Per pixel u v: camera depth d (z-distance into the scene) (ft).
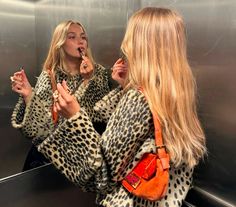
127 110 3.06
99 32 5.83
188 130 3.27
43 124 5.07
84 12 5.72
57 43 5.40
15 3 5.08
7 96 5.21
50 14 5.44
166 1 5.13
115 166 3.10
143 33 3.15
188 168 3.59
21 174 5.47
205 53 4.64
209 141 4.76
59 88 3.18
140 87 3.14
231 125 4.40
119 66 4.55
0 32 4.99
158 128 3.05
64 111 3.16
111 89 6.02
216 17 4.40
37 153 5.57
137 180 3.11
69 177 3.36
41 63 5.49
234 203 4.52
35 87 5.33
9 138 5.29
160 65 3.11
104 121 5.23
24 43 5.31
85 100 5.49
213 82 4.58
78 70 5.58
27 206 5.25
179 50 3.22
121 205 3.19
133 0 5.58
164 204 3.34
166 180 3.05
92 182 3.30
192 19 4.76
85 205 5.52
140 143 3.15
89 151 3.12
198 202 5.03
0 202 5.10
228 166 4.53
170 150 3.13
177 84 3.14
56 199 5.52
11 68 5.22
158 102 3.05
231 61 4.27
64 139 3.26
